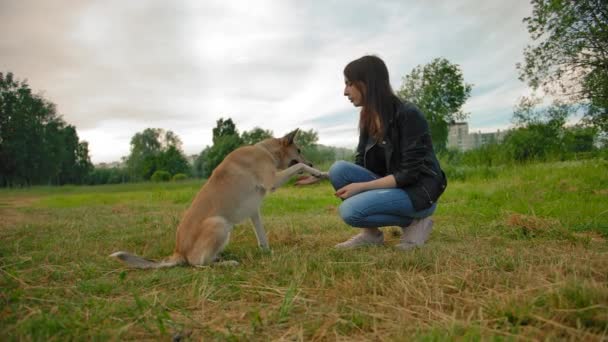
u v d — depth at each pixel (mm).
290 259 3330
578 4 8609
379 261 3164
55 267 3420
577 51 8805
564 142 13117
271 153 5137
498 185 8664
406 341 1759
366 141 4359
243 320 2168
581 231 4363
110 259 3797
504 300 2113
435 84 26781
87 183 79062
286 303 2217
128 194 18828
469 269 2758
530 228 4301
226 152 49750
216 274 3139
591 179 7836
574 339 1730
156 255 4246
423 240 3916
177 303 2453
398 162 3848
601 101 8688
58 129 63375
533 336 1767
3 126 56656
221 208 4016
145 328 2020
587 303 1975
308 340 1896
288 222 5773
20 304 2439
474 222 5188
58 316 2205
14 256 3873
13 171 57219
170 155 71938
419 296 2342
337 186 4270
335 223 5668
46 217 7988
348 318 2107
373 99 3754
